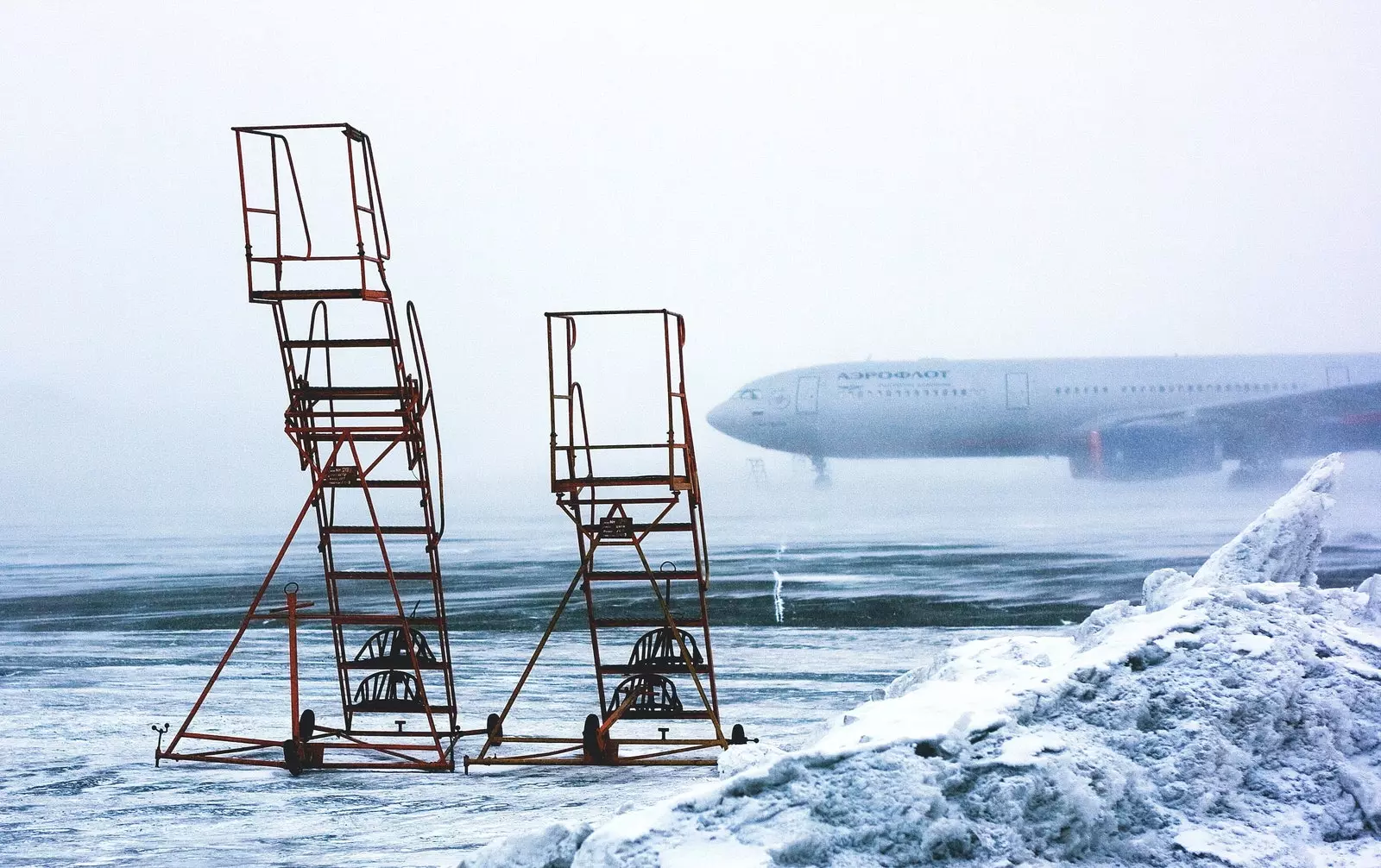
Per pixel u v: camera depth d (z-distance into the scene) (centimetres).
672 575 1116
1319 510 1027
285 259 1119
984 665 921
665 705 1123
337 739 1235
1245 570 998
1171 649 739
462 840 793
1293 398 5981
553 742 1073
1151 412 5981
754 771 592
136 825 855
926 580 3012
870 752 606
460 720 1362
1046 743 636
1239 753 666
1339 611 857
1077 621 2247
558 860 569
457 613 2548
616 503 1130
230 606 2820
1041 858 589
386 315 1125
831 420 6000
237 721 1353
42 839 820
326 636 2259
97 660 1928
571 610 2583
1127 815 627
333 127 1093
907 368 6094
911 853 560
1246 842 614
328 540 1138
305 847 782
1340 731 700
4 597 3045
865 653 1880
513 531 5656
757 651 1903
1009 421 5966
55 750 1175
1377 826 643
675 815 569
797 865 543
